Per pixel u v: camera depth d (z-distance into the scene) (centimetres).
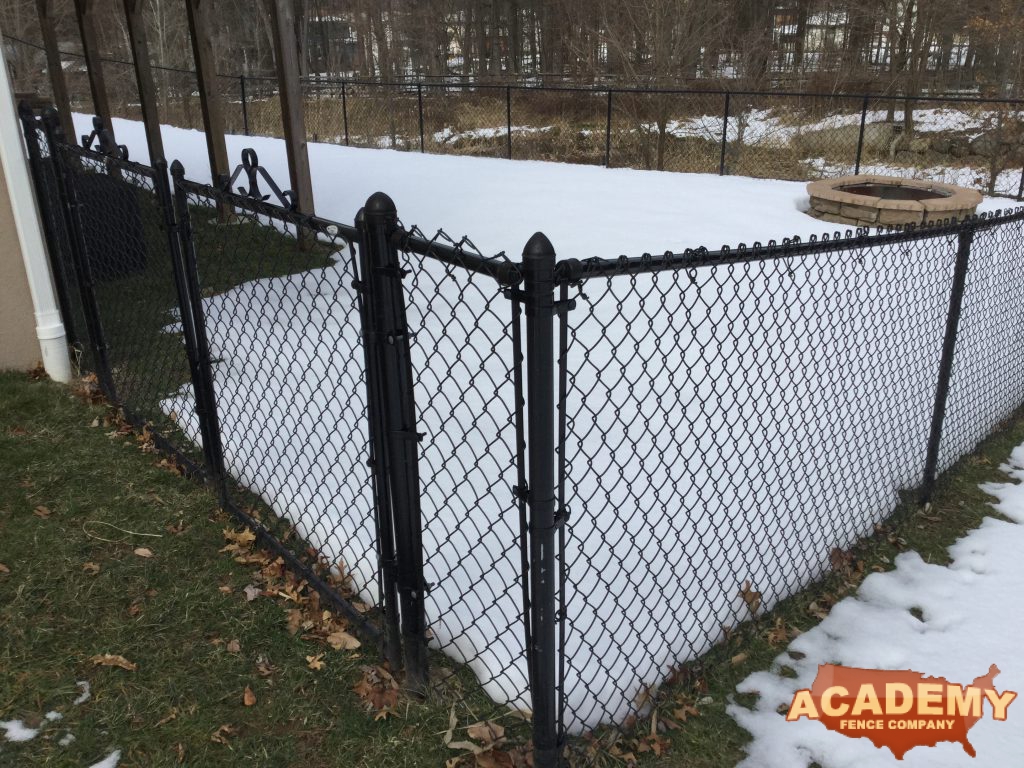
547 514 166
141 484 313
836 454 310
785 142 1470
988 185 1183
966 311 473
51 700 211
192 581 260
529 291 152
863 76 1623
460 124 1733
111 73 2241
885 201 755
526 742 200
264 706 213
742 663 237
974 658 241
